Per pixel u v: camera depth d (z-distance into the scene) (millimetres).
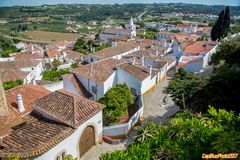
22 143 16750
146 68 36188
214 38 68125
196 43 56656
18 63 56531
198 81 22703
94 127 20875
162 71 41250
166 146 8945
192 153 8438
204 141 8867
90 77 31688
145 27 149250
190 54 50844
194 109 21391
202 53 48094
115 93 26125
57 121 19078
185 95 22844
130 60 44656
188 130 9859
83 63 58938
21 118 20094
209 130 9453
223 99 19938
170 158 8555
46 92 26281
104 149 21078
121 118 26547
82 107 20234
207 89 20922
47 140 16781
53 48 94938
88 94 31984
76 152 19172
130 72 32781
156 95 34312
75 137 18734
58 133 17500
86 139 20328
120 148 21172
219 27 66750
